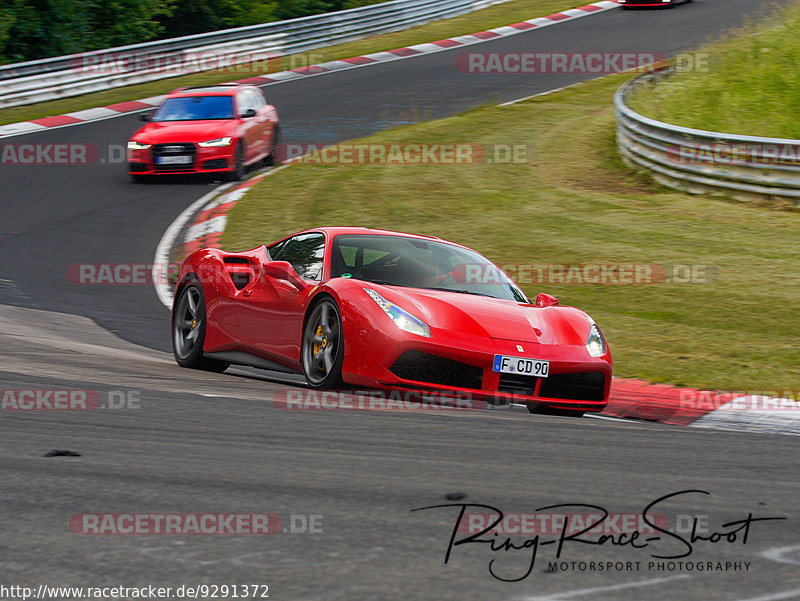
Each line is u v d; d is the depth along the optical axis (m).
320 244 24.08
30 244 45.88
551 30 122.50
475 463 14.51
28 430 15.79
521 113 81.88
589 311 35.91
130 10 124.88
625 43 110.75
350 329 20.44
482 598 9.01
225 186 59.28
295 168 63.84
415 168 63.41
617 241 46.81
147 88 94.56
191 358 26.12
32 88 87.25
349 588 9.13
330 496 12.28
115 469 13.41
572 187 59.53
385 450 15.12
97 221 50.84
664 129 59.66
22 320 32.38
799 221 50.22
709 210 53.00
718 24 117.25
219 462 13.96
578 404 21.25
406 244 24.67
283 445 15.21
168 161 58.75
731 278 40.16
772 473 14.88
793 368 27.91
